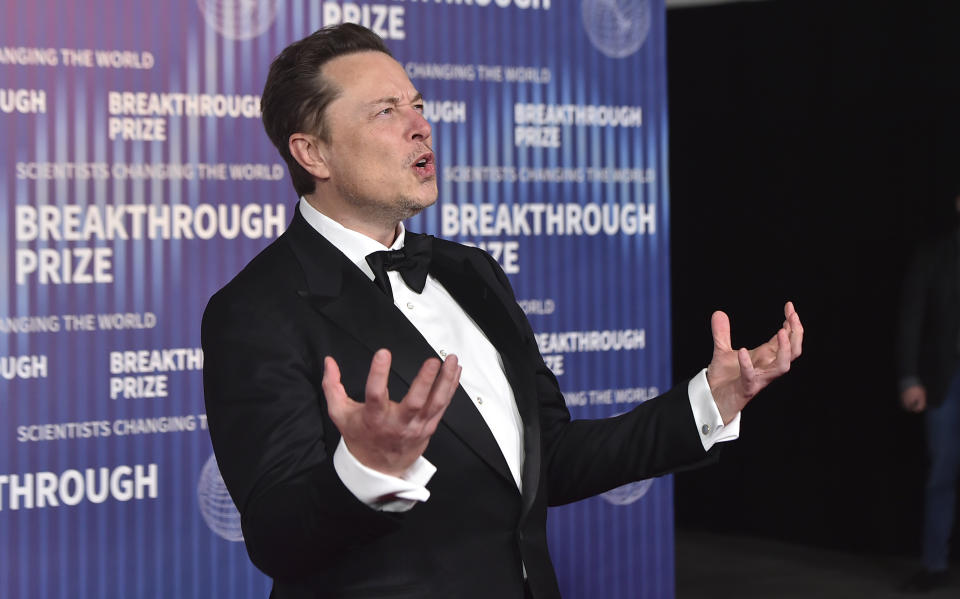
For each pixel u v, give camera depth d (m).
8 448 3.52
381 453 1.34
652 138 4.42
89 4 3.59
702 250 7.07
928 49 6.16
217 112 3.76
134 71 3.65
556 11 4.25
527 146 4.21
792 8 6.57
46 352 3.56
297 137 1.77
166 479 3.71
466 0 4.09
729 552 6.41
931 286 5.24
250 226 3.81
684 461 1.82
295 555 1.45
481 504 1.68
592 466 1.87
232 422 1.60
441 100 4.07
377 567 1.62
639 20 4.38
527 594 1.74
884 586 5.64
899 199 6.34
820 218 6.63
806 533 6.68
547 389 1.96
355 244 1.78
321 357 1.65
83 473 3.61
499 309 1.85
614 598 4.36
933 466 5.38
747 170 6.86
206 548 3.75
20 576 3.53
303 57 1.78
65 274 3.58
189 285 3.73
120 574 3.65
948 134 6.15
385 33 3.98
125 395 3.66
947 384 5.27
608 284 4.36
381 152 1.74
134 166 3.66
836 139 6.52
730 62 6.82
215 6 3.74
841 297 6.61
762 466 6.86
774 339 1.81
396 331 1.68
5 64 3.50
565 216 4.28
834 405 6.66
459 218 4.10
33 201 3.54
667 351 4.47
